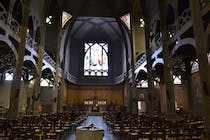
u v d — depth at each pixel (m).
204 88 11.40
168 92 17.95
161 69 25.59
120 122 13.87
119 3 34.28
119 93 43.97
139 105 34.59
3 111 23.70
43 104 32.94
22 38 18.19
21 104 26.98
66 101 40.94
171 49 19.09
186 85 26.36
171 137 7.45
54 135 8.02
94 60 46.56
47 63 26.02
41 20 24.16
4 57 19.22
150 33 25.20
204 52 11.66
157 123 11.86
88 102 42.19
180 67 24.27
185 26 15.09
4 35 14.88
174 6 17.55
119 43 46.69
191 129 9.20
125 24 34.81
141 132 8.39
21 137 7.03
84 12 36.41
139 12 31.78
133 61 31.05
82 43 47.06
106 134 14.68
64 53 35.81
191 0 12.96
